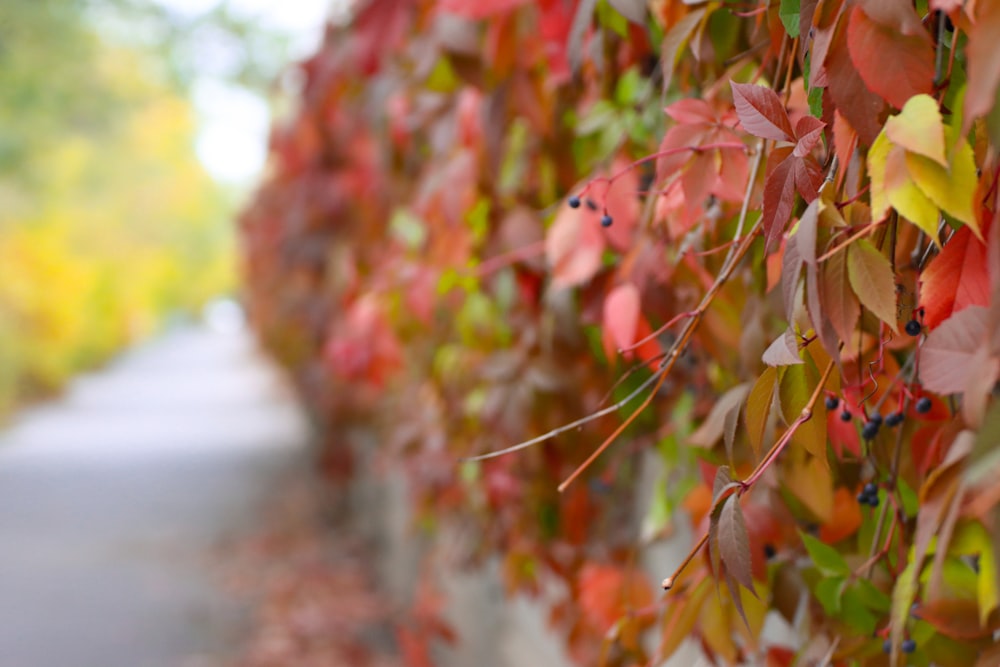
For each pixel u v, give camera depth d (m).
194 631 5.61
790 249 1.02
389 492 6.10
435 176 2.16
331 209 4.13
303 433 13.38
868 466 1.26
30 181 15.20
